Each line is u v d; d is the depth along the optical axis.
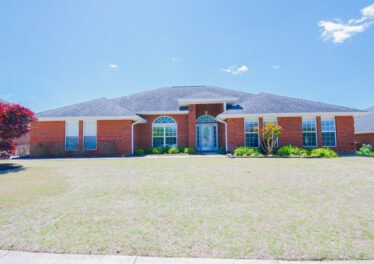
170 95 22.05
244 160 12.10
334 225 3.65
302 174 7.86
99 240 3.14
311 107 16.95
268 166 9.68
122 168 9.65
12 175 8.16
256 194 5.50
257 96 19.12
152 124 19.39
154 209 4.45
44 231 3.45
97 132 16.88
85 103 19.00
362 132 22.86
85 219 3.93
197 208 4.51
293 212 4.26
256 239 3.16
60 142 16.84
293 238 3.19
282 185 6.36
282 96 18.98
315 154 13.88
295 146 16.14
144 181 6.97
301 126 16.45
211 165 10.20
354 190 5.82
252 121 16.78
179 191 5.79
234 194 5.50
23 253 2.81
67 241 3.11
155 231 3.44
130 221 3.84
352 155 15.08
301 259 2.65
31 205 4.70
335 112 16.17
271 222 3.78
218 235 3.29
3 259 2.68
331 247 2.92
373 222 3.77
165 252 2.82
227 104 19.70
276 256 2.71
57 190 5.95
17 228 3.56
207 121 20.02
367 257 2.69
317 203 4.80
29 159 14.67
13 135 10.41
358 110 16.44
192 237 3.23
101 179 7.33
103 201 4.97
